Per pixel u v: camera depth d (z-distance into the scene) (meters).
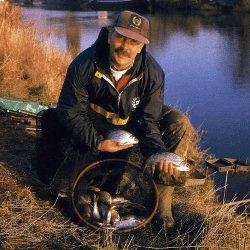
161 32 17.42
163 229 3.00
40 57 7.75
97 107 2.96
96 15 24.17
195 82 9.41
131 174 3.23
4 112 4.71
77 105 2.81
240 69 10.73
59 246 2.61
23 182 3.27
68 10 28.11
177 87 9.02
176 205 3.44
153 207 3.03
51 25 17.55
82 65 2.71
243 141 5.94
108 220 2.75
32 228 2.72
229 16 23.75
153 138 2.91
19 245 2.54
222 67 10.97
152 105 2.92
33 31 9.56
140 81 2.83
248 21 21.17
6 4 9.58
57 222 2.86
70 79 2.76
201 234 3.00
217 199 4.01
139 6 28.55
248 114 7.15
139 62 2.77
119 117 2.98
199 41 15.13
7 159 3.63
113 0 29.80
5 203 2.89
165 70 10.63
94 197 2.87
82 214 2.86
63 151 3.02
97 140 2.82
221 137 6.08
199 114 7.18
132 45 2.59
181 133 3.02
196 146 5.23
